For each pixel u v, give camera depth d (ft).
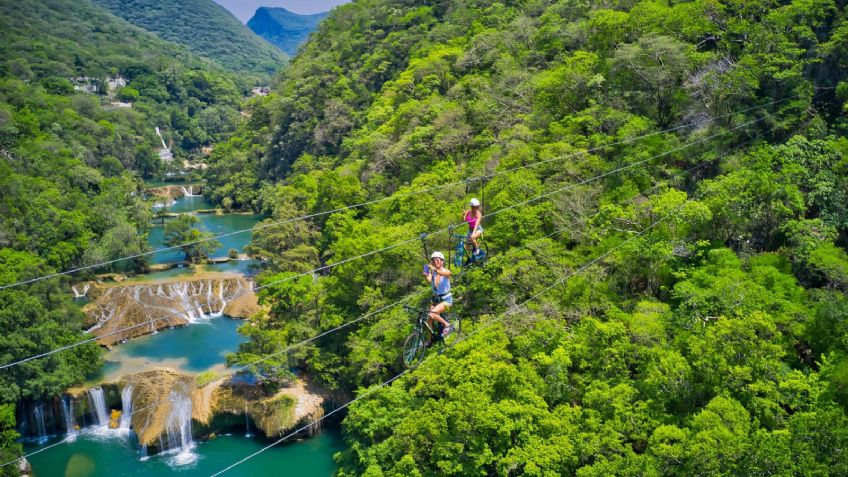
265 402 184.14
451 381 137.69
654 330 134.10
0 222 268.62
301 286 211.20
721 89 183.73
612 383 130.52
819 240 149.59
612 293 155.53
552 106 227.20
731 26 201.98
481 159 223.71
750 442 103.55
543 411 124.77
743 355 122.62
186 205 495.00
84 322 244.42
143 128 641.40
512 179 182.50
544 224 176.04
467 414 125.08
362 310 195.72
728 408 110.32
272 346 191.93
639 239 151.84
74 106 561.02
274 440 178.70
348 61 509.76
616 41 234.38
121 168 490.49
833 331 129.90
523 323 147.54
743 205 156.76
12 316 191.42
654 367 124.88
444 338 66.64
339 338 198.59
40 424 189.37
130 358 222.07
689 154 185.47
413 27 476.54
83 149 456.86
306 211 314.96
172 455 176.35
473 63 316.81
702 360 122.01
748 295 135.54
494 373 132.16
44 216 288.10
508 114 249.75
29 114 437.99
